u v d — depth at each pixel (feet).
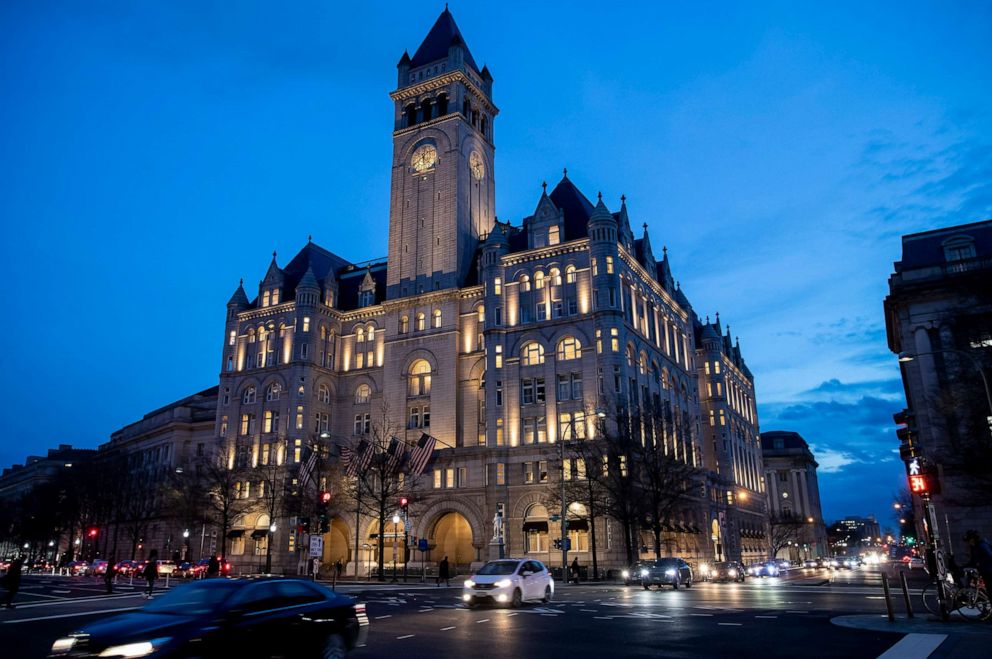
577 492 213.87
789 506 548.31
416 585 184.96
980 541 71.56
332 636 49.03
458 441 267.39
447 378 275.39
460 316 283.38
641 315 275.59
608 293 246.06
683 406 310.65
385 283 331.57
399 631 74.74
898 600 107.14
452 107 308.19
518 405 250.98
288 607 46.68
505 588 103.81
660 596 128.16
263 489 296.30
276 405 306.76
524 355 256.73
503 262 269.03
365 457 238.48
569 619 85.92
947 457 166.40
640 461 214.69
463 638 68.64
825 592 135.64
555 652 58.95
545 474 240.12
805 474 556.10
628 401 238.48
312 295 314.14
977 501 160.35
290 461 289.74
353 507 276.82
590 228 254.47
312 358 308.19
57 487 416.05
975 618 73.72
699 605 105.29
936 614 77.71
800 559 504.43
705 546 299.17
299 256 351.87
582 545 228.43
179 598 44.93
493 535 237.45
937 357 182.09
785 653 56.59
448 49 317.22
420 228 301.84
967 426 147.33
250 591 45.21
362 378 311.27
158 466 396.57
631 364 255.29
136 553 386.93
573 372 246.06
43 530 417.28
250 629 43.01
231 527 303.07
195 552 333.62
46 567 381.60
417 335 286.66
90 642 38.45
